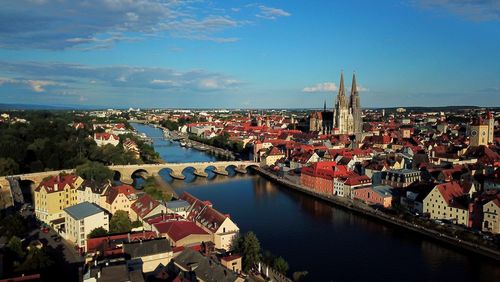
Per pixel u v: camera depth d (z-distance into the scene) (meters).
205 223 196.00
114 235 180.25
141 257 155.75
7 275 151.25
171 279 143.75
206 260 151.25
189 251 159.75
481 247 194.12
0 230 197.38
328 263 186.00
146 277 148.75
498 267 182.75
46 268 158.12
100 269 134.25
